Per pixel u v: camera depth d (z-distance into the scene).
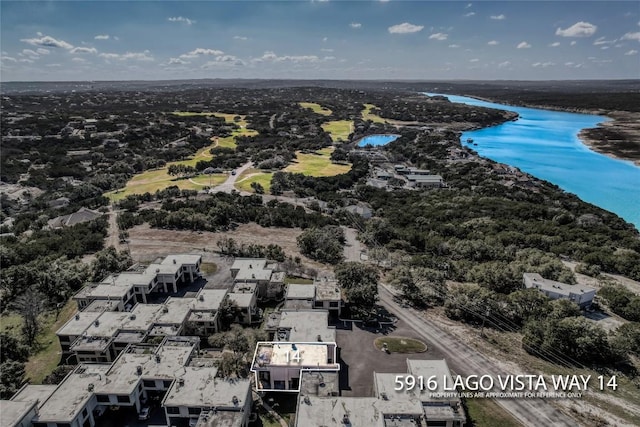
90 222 164.25
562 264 124.81
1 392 70.94
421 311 105.06
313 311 91.75
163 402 65.88
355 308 101.38
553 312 97.06
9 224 183.50
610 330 97.31
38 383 80.06
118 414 70.62
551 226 171.50
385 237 157.50
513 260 137.12
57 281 110.75
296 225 174.25
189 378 71.44
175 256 124.75
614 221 191.25
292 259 135.75
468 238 158.12
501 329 98.00
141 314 93.19
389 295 112.75
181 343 82.31
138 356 77.38
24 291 110.75
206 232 162.62
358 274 109.50
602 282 123.12
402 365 83.75
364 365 83.75
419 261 128.50
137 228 166.25
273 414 70.62
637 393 77.88
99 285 107.00
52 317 103.12
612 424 69.81
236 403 65.81
